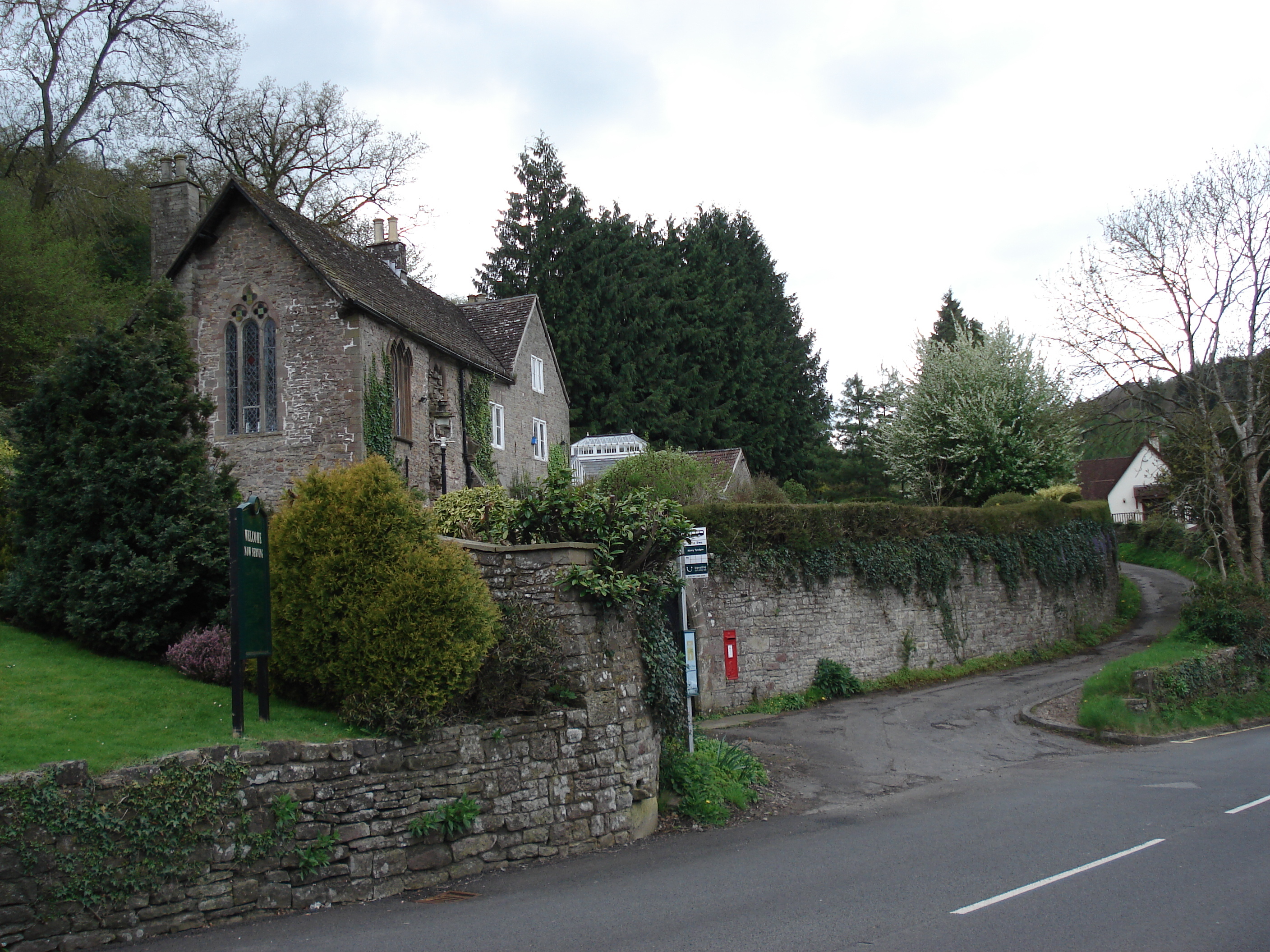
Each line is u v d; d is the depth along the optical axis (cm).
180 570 1038
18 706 812
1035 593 2872
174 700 873
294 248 2252
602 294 4862
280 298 2278
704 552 1241
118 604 996
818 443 5606
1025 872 807
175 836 684
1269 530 3000
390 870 782
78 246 3000
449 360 2747
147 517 1047
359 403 2214
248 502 833
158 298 1190
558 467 1179
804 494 4344
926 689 2256
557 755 929
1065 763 1474
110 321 2488
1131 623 3300
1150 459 6019
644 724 1051
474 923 690
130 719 808
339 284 2220
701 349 5100
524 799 891
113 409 1061
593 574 1005
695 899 747
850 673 2175
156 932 666
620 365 4822
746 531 2050
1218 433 2766
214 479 1134
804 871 838
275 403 2272
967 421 3644
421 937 655
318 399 2234
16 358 2555
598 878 828
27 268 2536
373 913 722
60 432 1062
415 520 920
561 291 4772
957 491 3788
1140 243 2669
